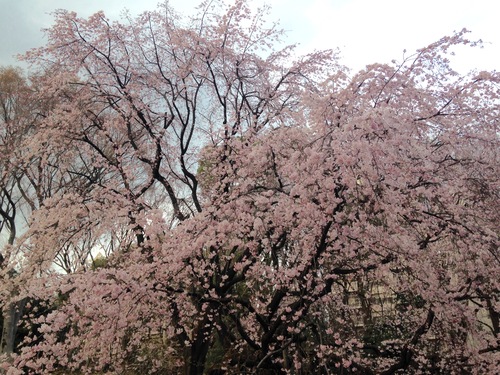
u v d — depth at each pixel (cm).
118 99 867
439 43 572
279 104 891
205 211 590
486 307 698
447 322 623
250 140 705
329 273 591
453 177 620
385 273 579
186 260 599
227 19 849
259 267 589
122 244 734
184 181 875
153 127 875
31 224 727
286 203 561
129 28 877
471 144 614
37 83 1118
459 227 547
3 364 497
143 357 726
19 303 1090
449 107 616
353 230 526
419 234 608
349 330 730
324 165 520
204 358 720
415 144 517
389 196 496
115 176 926
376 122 475
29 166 1052
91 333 548
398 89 582
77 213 679
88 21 838
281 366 675
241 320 726
